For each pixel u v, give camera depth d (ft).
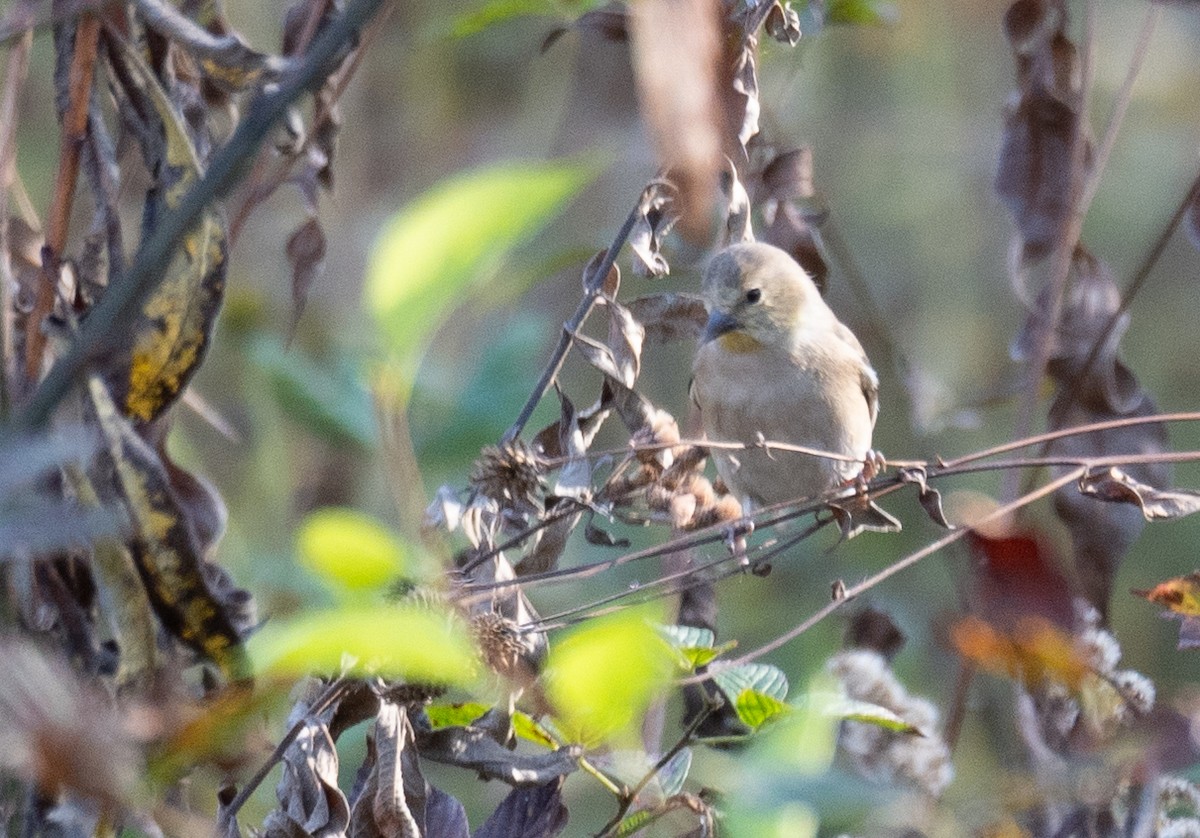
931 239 61.16
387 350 11.00
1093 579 28.66
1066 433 23.07
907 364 35.29
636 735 19.88
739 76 23.98
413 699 19.21
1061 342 30.45
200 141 23.03
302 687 20.49
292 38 24.99
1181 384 59.06
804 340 34.09
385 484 37.06
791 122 59.88
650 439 23.26
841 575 44.42
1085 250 30.63
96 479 16.67
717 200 24.26
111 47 19.66
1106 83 61.67
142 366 18.66
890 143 61.82
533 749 25.61
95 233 20.13
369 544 10.97
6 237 18.97
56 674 11.44
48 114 42.70
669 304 25.36
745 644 41.47
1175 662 49.83
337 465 37.32
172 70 21.71
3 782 17.83
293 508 37.47
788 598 43.96
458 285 10.76
